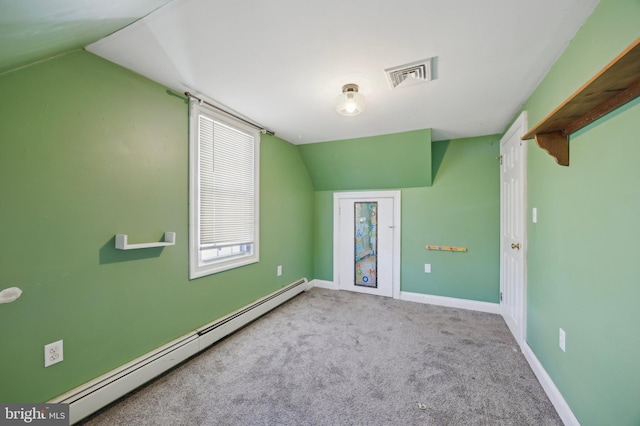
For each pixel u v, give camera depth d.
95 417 1.52
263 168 3.12
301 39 1.45
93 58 1.59
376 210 3.88
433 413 1.58
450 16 1.27
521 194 2.29
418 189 3.62
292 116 2.64
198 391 1.76
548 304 1.77
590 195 1.29
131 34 1.40
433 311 3.23
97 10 1.06
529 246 2.15
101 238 1.64
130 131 1.79
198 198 2.30
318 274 4.29
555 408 1.61
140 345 1.86
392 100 2.25
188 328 2.21
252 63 1.70
